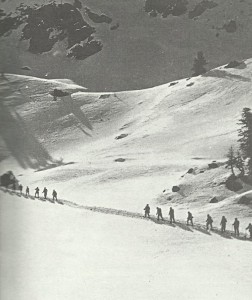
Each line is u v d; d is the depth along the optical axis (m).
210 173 64.62
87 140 113.31
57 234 36.59
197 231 42.31
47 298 22.78
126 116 123.50
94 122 122.81
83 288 25.80
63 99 134.75
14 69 194.88
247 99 113.12
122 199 62.22
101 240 36.84
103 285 26.66
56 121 123.25
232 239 40.41
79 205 52.78
